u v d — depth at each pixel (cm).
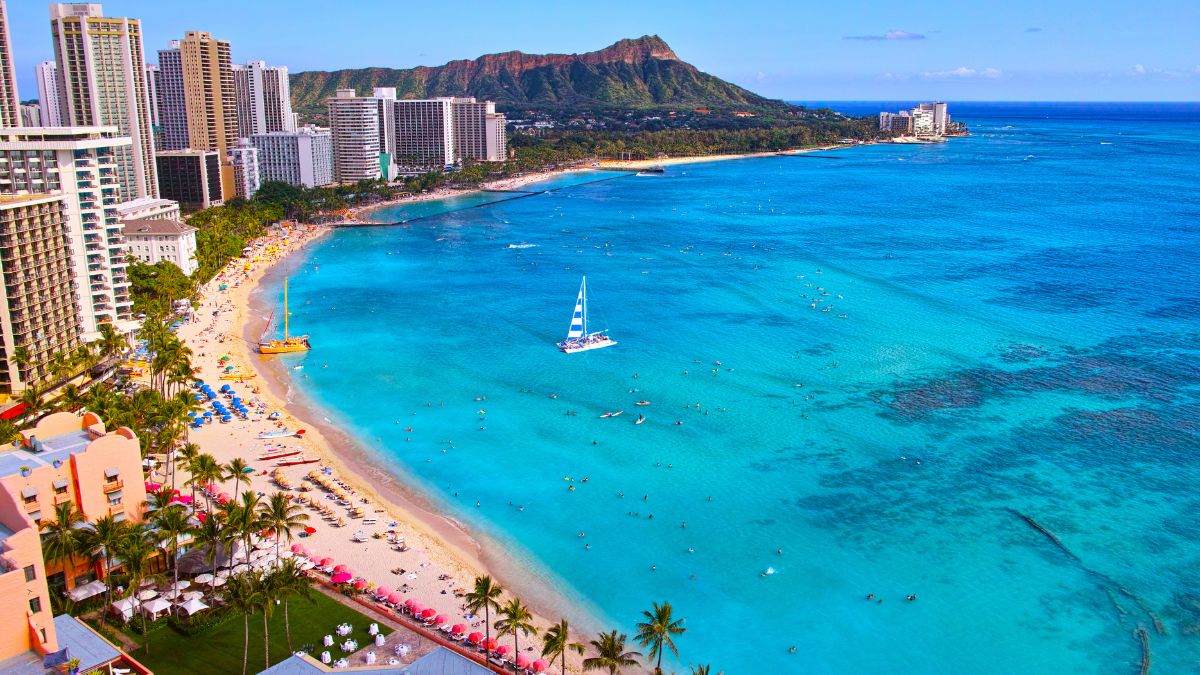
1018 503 14925
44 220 17825
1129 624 11738
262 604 9856
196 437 17088
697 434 18000
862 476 16038
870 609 12156
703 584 12762
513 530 14212
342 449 17250
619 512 14825
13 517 9106
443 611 11656
